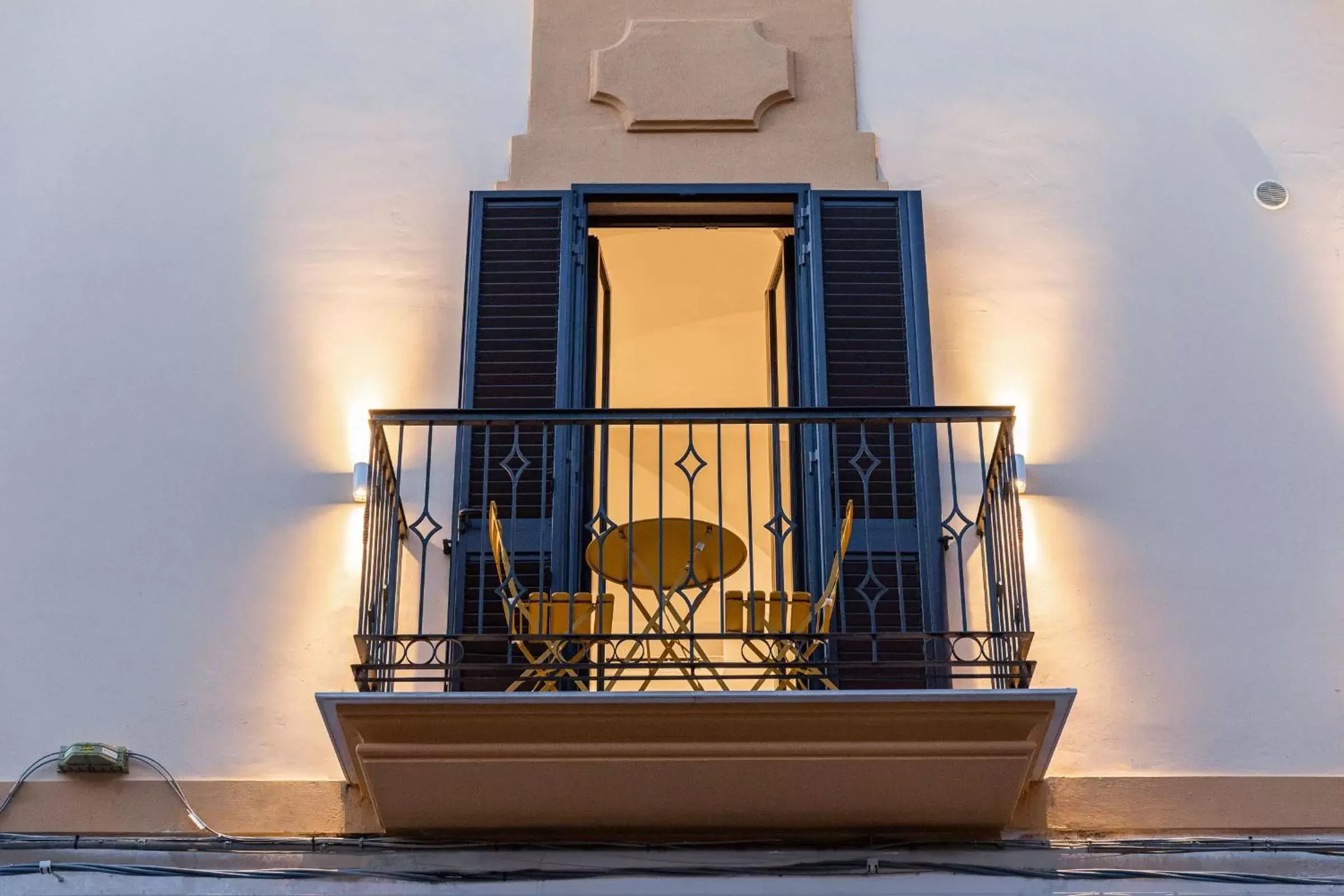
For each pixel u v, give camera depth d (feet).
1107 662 22.57
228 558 23.12
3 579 22.82
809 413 21.97
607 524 23.70
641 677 21.08
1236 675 22.47
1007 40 27.07
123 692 22.20
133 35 26.91
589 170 25.94
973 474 23.94
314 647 22.65
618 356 35.47
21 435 23.80
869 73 26.86
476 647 22.76
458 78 26.71
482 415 22.09
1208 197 25.85
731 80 26.43
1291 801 21.57
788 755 20.31
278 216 25.57
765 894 20.81
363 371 24.56
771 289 27.37
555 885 20.88
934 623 22.90
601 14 27.12
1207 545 23.32
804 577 24.11
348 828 21.39
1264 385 24.43
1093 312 25.02
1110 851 21.20
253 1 27.25
